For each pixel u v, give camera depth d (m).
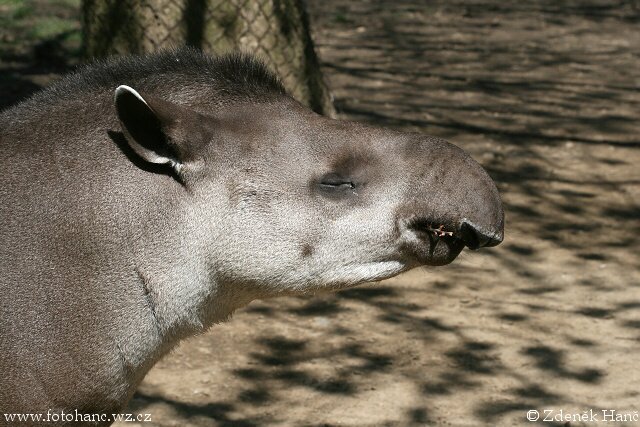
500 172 12.96
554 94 16.83
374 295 9.80
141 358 5.30
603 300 9.66
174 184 5.21
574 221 11.51
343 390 8.09
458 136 14.34
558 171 13.04
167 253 5.21
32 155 5.21
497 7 25.52
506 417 7.73
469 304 9.59
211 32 9.95
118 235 5.14
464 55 19.77
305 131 5.38
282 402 7.92
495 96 16.64
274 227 5.28
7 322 4.98
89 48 10.23
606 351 8.73
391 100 16.17
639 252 10.73
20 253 5.05
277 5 10.26
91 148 5.21
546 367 8.47
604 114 15.63
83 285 5.09
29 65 16.89
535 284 10.02
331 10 24.58
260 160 5.29
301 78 10.62
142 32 9.92
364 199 5.27
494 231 5.14
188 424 7.56
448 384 8.20
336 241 5.29
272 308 9.54
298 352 8.70
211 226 5.25
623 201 12.09
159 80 5.44
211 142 5.23
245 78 5.52
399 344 8.84
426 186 5.20
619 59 19.58
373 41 20.92
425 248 5.27
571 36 21.86
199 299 5.35
